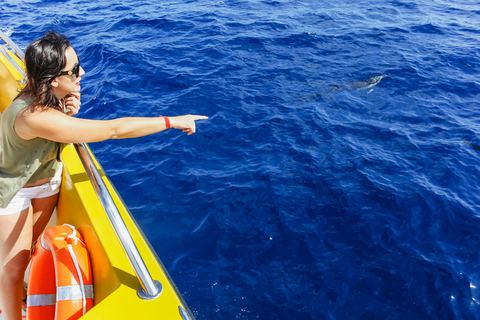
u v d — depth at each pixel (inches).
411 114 301.4
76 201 92.4
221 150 252.2
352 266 170.7
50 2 658.8
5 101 149.9
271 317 150.3
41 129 70.4
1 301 90.4
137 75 357.4
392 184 221.5
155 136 265.7
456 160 244.2
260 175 227.0
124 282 73.4
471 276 166.6
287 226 191.6
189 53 405.1
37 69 68.6
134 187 217.8
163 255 175.9
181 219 195.9
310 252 177.6
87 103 315.3
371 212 201.2
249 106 305.1
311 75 362.3
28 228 89.9
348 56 405.7
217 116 290.0
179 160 241.0
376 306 154.2
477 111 307.1
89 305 77.4
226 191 213.6
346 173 230.4
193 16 529.0
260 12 547.5
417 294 158.9
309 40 446.0
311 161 240.5
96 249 83.0
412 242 184.1
